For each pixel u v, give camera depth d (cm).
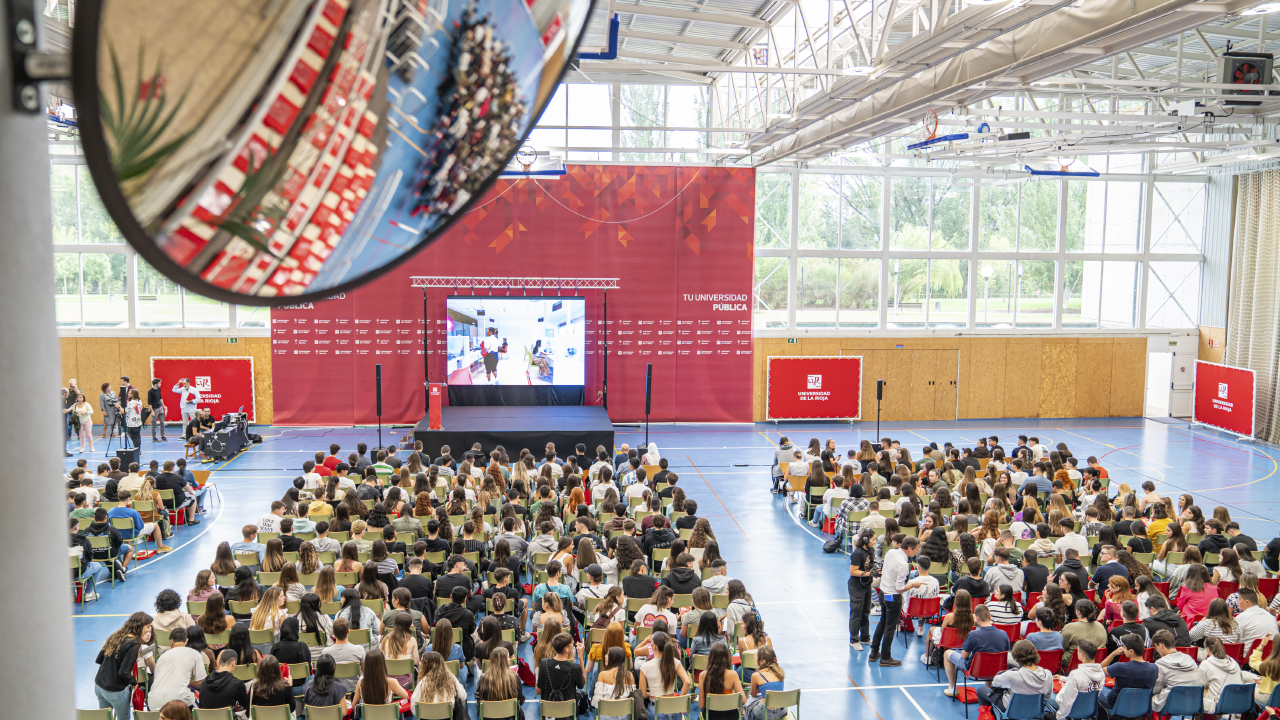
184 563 1432
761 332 2752
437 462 1645
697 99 2588
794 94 1786
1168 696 836
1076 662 920
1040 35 1160
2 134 154
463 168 196
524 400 2483
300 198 164
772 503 1853
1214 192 2880
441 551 1135
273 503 1277
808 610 1285
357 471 1595
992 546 1212
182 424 2609
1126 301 2939
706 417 2647
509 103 201
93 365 2584
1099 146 2227
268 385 2622
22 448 162
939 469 1628
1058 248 2872
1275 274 2603
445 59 182
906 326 2838
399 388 2542
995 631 938
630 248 2566
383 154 175
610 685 801
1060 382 2908
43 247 165
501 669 795
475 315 2452
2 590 160
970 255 2836
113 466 1554
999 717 880
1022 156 2416
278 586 928
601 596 1005
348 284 184
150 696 772
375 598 963
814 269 2775
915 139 2742
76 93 124
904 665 1104
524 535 1230
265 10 148
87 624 1184
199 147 144
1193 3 913
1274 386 2550
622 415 2623
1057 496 1307
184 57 139
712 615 876
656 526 1230
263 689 763
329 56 160
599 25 1617
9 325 158
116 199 134
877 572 1181
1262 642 905
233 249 157
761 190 2722
